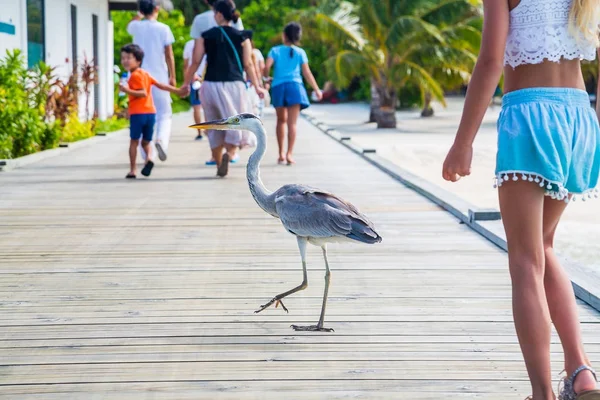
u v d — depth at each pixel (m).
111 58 25.16
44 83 15.86
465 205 9.45
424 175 15.95
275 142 19.14
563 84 3.79
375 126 30.19
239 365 4.65
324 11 27.84
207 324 5.38
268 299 5.97
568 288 3.98
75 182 11.76
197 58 11.86
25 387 4.31
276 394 4.25
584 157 3.81
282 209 5.29
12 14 15.80
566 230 9.80
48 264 6.95
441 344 5.01
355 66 28.31
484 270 6.82
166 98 13.30
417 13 27.34
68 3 19.97
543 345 3.69
